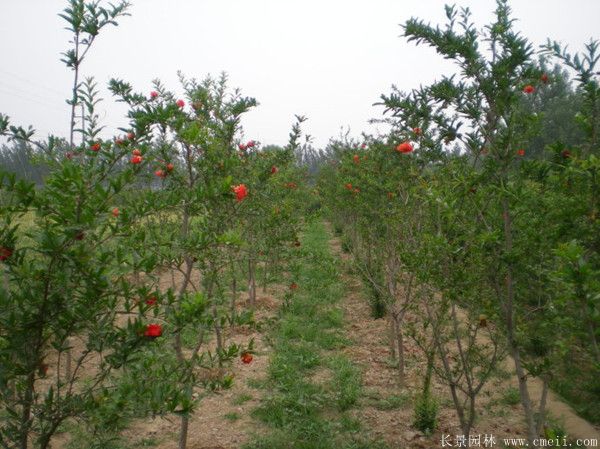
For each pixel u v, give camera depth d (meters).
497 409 4.30
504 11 2.68
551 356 3.24
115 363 1.92
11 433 1.89
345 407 4.30
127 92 3.59
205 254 3.21
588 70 2.61
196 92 4.37
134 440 3.73
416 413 3.96
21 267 1.73
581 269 1.72
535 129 2.70
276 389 4.59
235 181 4.30
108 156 2.24
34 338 1.86
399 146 4.00
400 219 4.36
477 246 2.73
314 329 6.25
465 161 3.38
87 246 1.89
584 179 2.34
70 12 2.35
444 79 2.85
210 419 4.08
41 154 2.69
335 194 8.73
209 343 5.61
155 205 2.27
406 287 4.89
